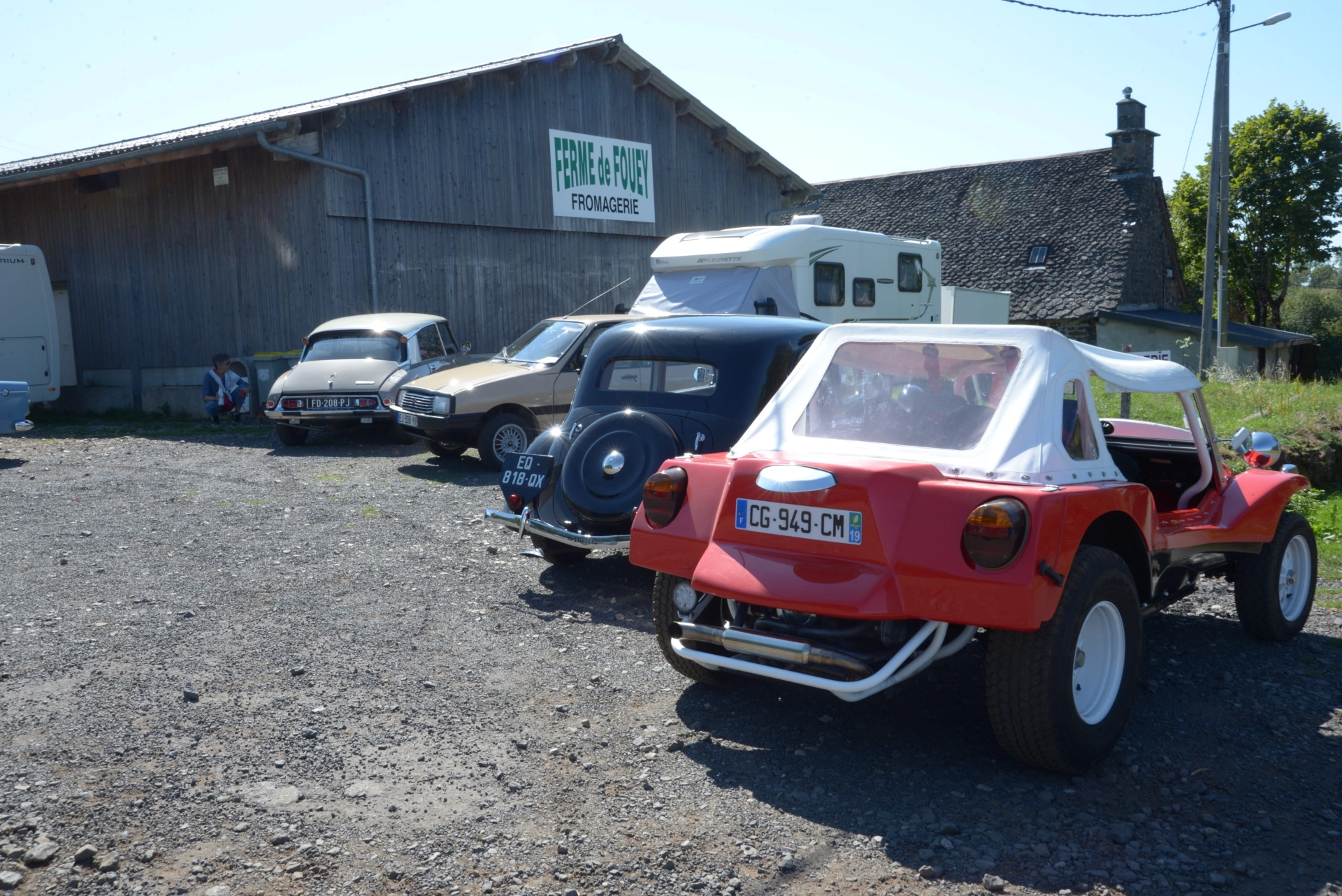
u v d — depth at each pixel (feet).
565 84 62.59
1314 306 198.70
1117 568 12.21
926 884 9.71
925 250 56.03
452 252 57.36
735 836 10.64
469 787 11.72
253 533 26.04
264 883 9.64
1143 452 18.94
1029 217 118.73
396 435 46.09
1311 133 156.97
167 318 60.08
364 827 10.75
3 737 12.97
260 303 55.16
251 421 54.08
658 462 19.02
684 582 13.82
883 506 11.51
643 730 13.48
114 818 10.84
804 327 21.20
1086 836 10.64
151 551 23.91
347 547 24.39
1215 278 76.84
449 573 21.99
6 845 10.21
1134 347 103.71
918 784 11.90
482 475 35.99
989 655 11.69
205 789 11.56
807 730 13.53
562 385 37.58
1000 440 12.48
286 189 52.75
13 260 52.65
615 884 9.68
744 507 12.56
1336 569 23.77
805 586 11.71
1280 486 16.84
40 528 26.55
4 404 38.63
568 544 21.89
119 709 13.94
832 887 9.66
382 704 14.30
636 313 42.86
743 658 13.04
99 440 47.24
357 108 52.21
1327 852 10.36
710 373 19.98
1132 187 114.93
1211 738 13.37
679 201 70.03
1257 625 17.42
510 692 14.85
